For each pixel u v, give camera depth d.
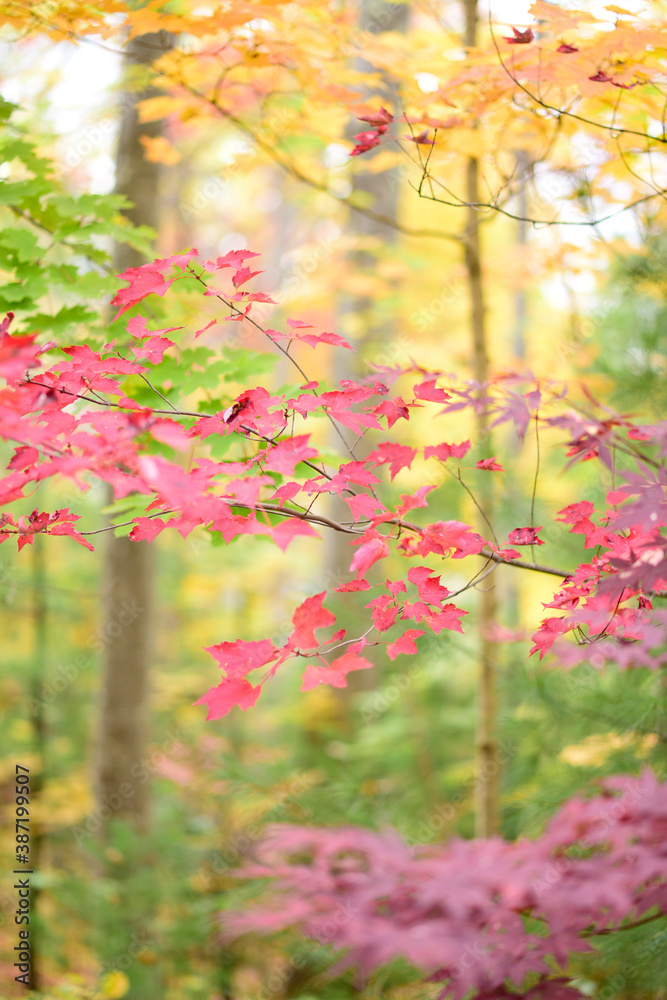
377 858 1.59
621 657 1.87
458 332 6.35
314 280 5.01
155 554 4.79
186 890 4.41
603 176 2.74
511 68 2.23
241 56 2.70
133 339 2.45
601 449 1.60
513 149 3.11
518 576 5.80
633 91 2.28
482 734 3.71
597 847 1.79
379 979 3.18
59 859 6.39
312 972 4.18
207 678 8.86
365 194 5.36
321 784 4.95
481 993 1.42
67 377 1.68
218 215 10.97
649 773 1.57
